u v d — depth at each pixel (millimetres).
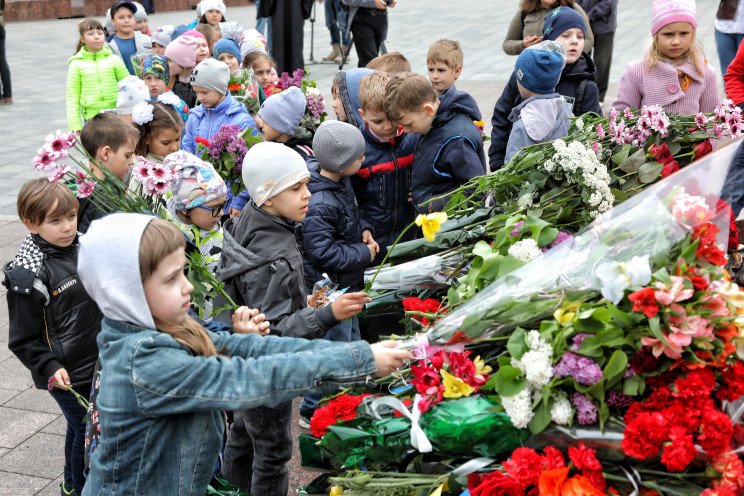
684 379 1713
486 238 2752
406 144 3986
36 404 3910
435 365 1936
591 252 1861
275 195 2730
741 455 1790
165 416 1854
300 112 4000
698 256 1840
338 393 2344
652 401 1726
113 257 1805
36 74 12734
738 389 1739
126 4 7672
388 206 3955
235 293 2789
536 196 2764
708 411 1668
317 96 4809
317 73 11711
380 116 3729
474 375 1861
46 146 2766
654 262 1809
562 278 1843
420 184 3766
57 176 2777
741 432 1841
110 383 1845
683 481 1726
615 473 1766
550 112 3779
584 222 2691
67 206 2871
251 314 2377
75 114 6863
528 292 1841
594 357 1737
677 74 4016
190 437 1892
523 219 2223
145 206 2855
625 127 2990
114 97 6914
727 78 4988
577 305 1823
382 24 9484
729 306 1807
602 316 1745
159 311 1863
